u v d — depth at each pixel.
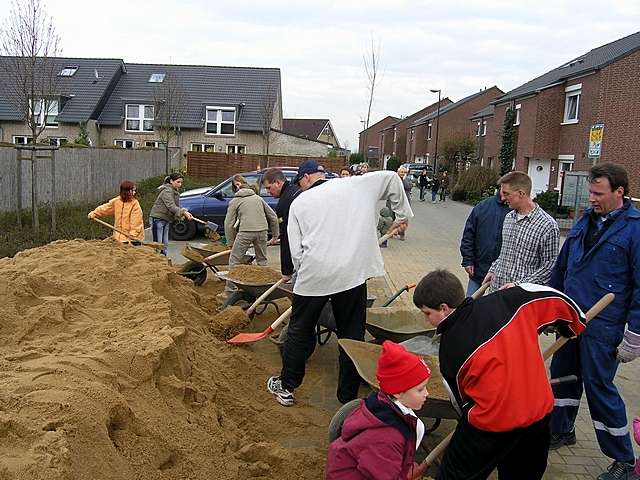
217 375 5.24
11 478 2.52
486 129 43.78
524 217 5.06
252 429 4.66
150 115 45.66
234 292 7.51
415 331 5.62
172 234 15.84
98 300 5.58
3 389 3.29
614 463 4.32
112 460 3.07
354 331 5.26
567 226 21.33
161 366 4.17
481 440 3.18
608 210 4.27
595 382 4.26
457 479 3.30
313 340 5.33
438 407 3.98
